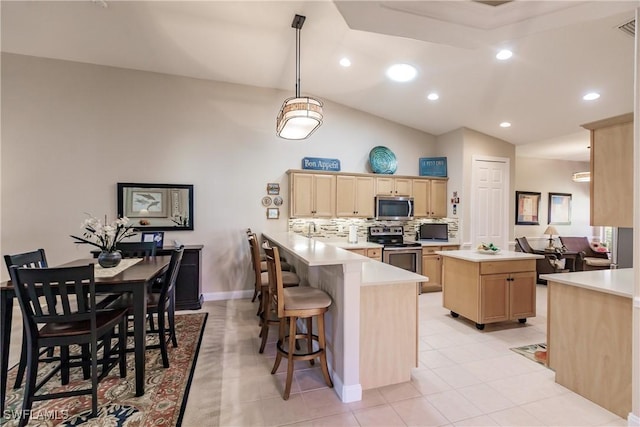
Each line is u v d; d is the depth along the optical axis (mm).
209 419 1991
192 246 4395
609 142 2234
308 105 2799
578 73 3348
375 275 2482
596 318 2164
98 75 4305
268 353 2930
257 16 3176
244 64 4234
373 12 1859
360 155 5461
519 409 2105
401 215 5363
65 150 4199
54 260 4137
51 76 4156
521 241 5789
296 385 2385
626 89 3604
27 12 3230
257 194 4902
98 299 3350
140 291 2281
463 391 2312
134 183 4398
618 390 2035
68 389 2312
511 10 1858
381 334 2352
